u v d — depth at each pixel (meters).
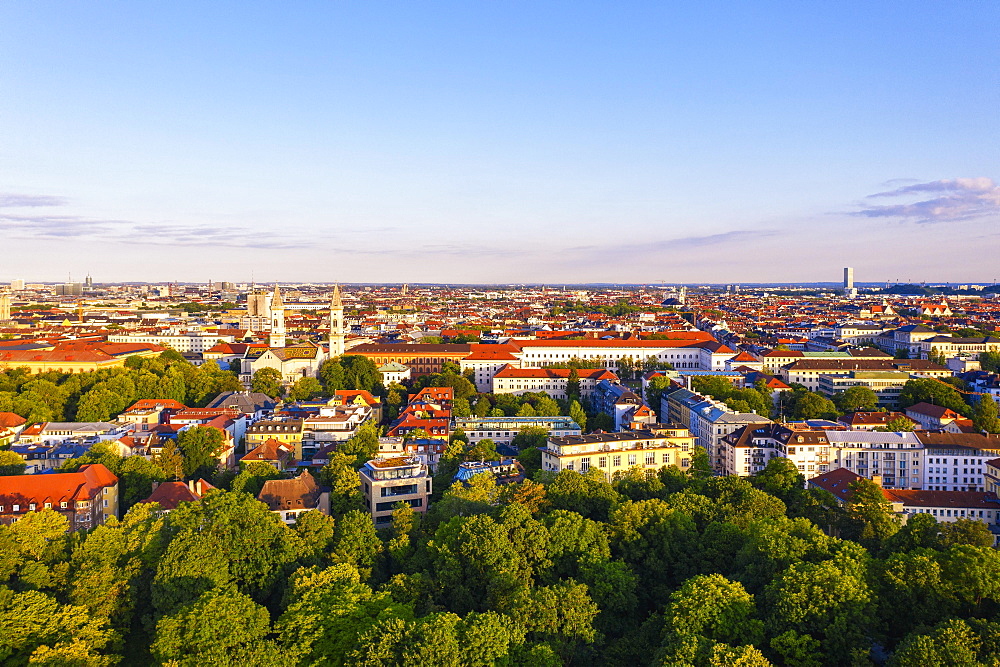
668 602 179.88
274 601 179.50
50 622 154.12
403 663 136.38
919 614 160.88
